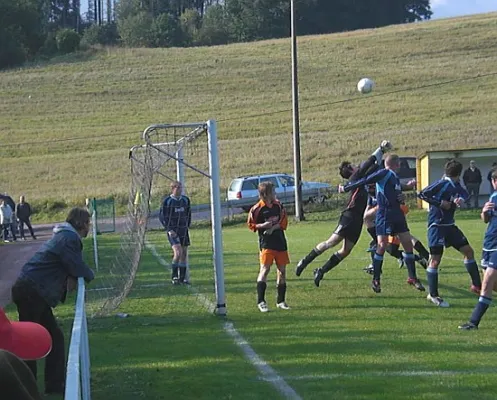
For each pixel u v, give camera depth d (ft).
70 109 280.10
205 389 28.17
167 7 561.84
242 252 80.43
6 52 365.61
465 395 26.30
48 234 132.57
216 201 42.91
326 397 26.50
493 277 36.35
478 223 106.83
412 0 475.31
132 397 27.50
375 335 36.17
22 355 16.24
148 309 46.14
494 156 133.90
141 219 52.01
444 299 45.37
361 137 208.95
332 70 299.58
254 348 34.42
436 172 135.64
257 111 258.16
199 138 60.13
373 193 50.93
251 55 334.03
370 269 56.34
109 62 338.75
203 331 38.83
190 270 65.31
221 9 481.05
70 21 571.28
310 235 100.12
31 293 28.32
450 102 244.42
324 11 447.42
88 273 29.09
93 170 204.74
